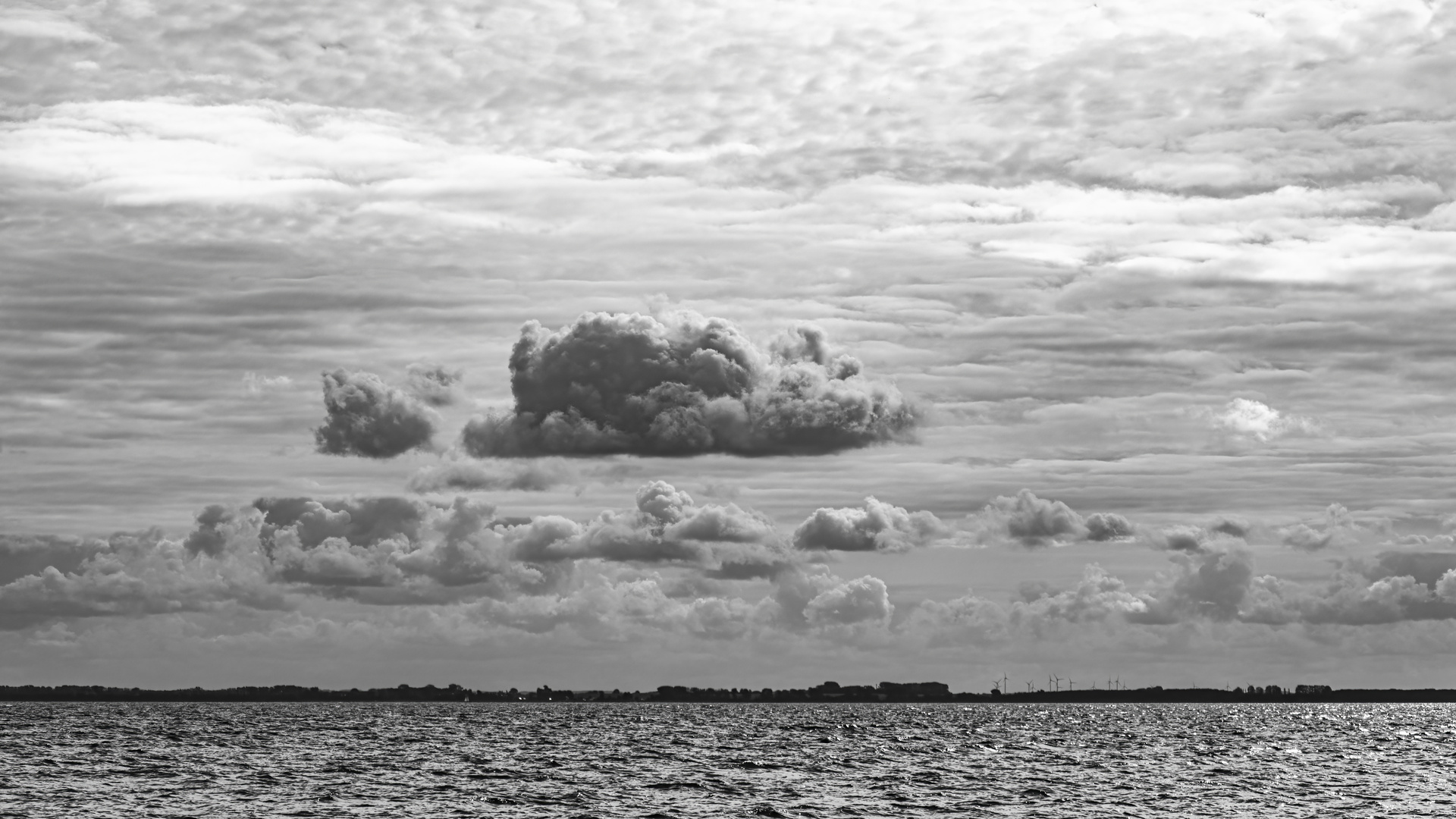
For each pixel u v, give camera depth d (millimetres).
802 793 136875
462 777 154875
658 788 142500
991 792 137750
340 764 175500
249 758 186625
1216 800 129875
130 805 122250
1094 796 133500
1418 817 115688
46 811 117438
